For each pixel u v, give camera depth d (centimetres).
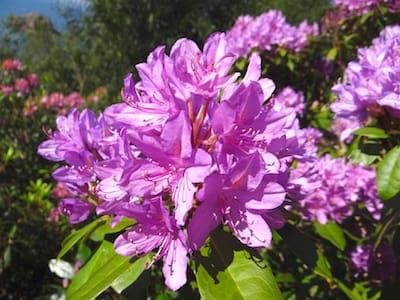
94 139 23
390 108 28
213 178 17
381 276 43
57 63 239
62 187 74
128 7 215
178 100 19
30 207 76
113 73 219
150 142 18
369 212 47
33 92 107
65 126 25
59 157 24
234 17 248
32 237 76
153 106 20
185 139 18
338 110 30
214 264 19
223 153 18
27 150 89
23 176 87
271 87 20
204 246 19
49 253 76
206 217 18
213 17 249
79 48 247
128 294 20
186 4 224
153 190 18
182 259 18
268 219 20
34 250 76
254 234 18
